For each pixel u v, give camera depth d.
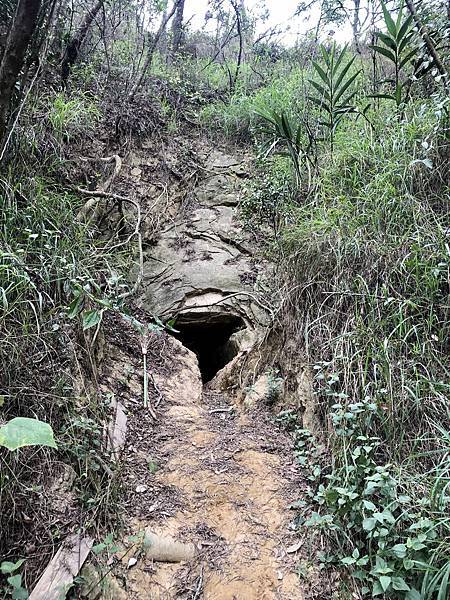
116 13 6.03
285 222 3.95
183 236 4.99
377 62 5.27
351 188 3.50
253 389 3.45
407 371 2.39
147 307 4.38
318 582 2.04
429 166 2.85
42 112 4.19
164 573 2.08
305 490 2.51
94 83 5.47
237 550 2.21
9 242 2.86
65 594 1.83
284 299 3.50
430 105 3.46
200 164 5.73
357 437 2.29
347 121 4.36
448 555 1.78
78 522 2.12
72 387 2.55
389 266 2.78
